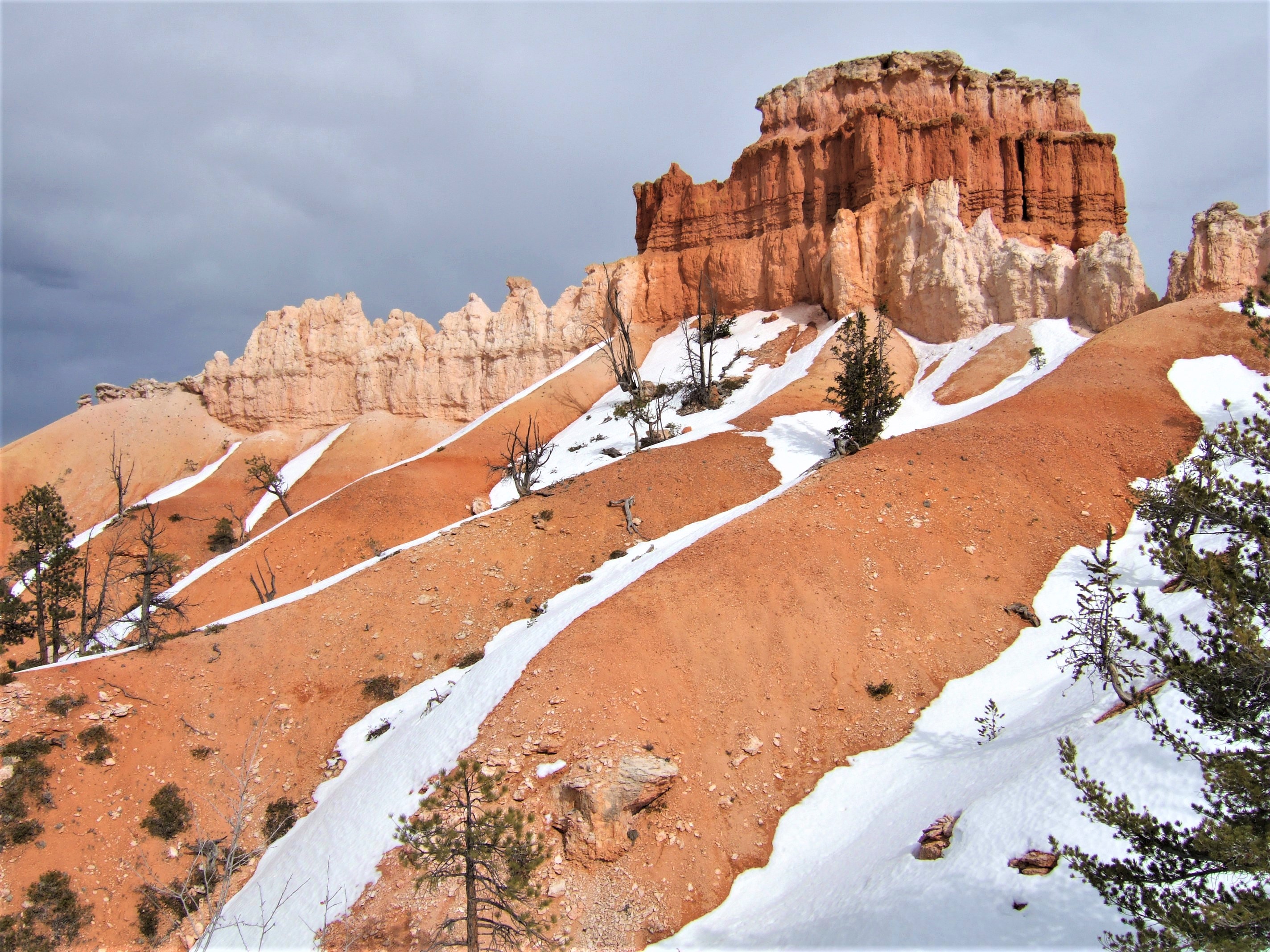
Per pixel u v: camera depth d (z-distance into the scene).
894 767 24.81
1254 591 12.27
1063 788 18.78
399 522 54.06
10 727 28.59
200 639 35.59
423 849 21.11
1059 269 57.16
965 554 33.34
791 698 27.25
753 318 75.38
